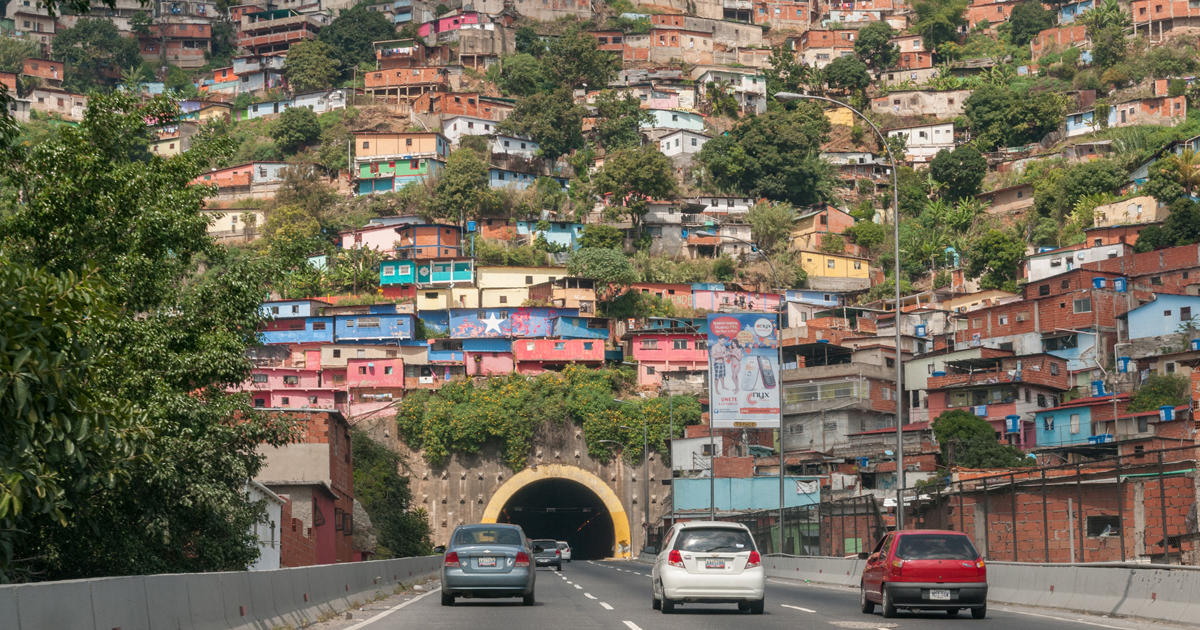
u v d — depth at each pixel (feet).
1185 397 209.26
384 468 205.46
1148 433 201.87
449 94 515.09
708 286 388.16
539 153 490.08
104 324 44.37
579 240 424.87
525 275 379.76
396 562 101.96
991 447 220.64
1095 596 69.41
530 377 317.42
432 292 366.84
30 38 594.24
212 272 78.23
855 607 78.18
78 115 527.40
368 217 441.27
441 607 76.43
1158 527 127.13
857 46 599.16
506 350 342.23
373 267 393.91
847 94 570.87
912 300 378.32
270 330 342.23
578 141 510.17
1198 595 57.82
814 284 426.10
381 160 468.75
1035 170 477.36
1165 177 377.91
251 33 599.57
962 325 320.09
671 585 69.21
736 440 291.79
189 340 71.46
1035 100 518.78
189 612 41.52
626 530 302.04
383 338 339.57
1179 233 325.21
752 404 156.97
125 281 66.95
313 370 320.70
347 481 155.84
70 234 64.49
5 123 49.39
